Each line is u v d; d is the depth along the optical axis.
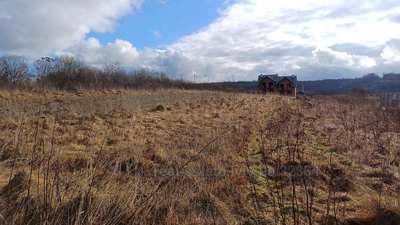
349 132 13.40
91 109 16.58
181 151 8.70
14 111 12.66
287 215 5.61
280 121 13.74
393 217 5.50
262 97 38.62
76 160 6.83
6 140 7.47
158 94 34.78
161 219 5.02
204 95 35.56
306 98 40.19
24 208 4.48
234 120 16.47
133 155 7.70
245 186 6.69
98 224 4.50
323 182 7.36
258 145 10.19
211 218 5.29
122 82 42.19
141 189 5.56
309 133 13.35
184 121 14.83
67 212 4.58
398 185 7.67
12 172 5.81
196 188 6.09
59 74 36.91
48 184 5.12
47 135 9.20
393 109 20.78
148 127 12.49
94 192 5.02
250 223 5.37
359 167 8.98
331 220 5.55
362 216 5.76
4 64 29.52
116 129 11.05
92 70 40.31
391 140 12.31
